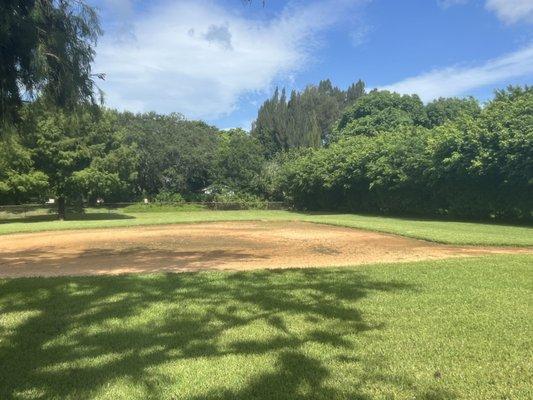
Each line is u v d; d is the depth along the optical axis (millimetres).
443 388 4031
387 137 36969
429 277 8508
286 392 3992
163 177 58625
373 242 15844
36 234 20312
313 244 15578
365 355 4762
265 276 8875
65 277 9102
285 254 13141
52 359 4801
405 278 8461
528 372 4332
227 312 6371
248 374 4340
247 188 58375
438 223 25047
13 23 6953
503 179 25844
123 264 11523
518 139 23125
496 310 6305
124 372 4434
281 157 62031
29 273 10312
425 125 54000
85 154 35812
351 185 39688
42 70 7332
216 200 56469
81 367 4582
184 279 8656
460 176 27375
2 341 5367
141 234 19812
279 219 29734
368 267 9742
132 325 5863
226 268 10633
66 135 35406
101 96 8477
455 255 12211
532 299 6895
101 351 5000
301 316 6129
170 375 4348
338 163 40875
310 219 29031
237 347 5039
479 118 26953
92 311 6527
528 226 23062
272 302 6855
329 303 6758
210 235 19203
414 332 5441
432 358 4668
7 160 24938
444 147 27578
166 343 5199
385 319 5953
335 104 80812
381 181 34344
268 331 5547
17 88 7918
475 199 27766
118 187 38375
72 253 13828
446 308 6422
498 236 16328
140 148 56344
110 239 17750
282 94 79188
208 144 60938
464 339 5188
